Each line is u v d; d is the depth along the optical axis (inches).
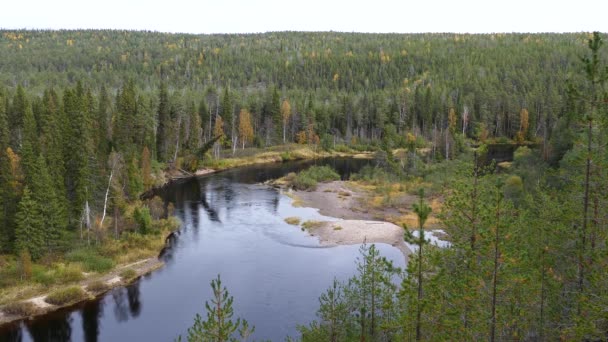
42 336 1269.7
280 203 2837.1
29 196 1752.0
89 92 3137.3
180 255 1897.1
